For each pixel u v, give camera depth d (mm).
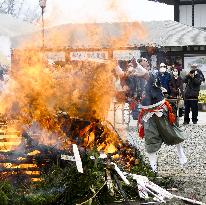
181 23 33188
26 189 5730
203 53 27328
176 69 14109
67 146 6531
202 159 8617
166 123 7156
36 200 5438
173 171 7566
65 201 5543
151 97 7168
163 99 7188
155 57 27219
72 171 5812
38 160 6281
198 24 36375
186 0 36375
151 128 7176
